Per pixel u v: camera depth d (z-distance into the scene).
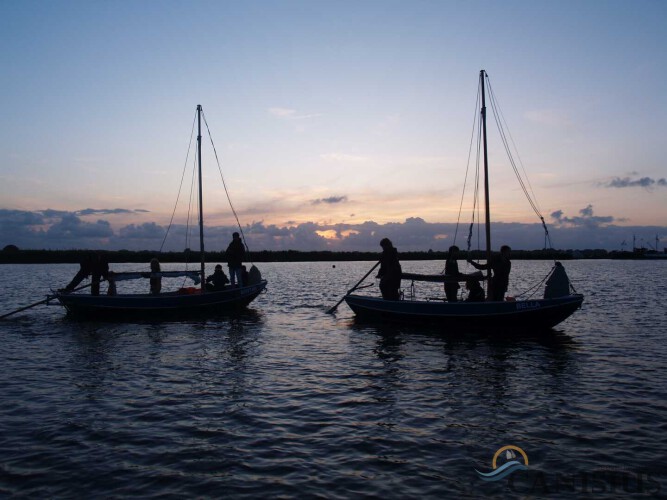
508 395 10.19
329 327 19.31
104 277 22.19
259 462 7.01
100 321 21.09
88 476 6.58
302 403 9.72
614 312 22.98
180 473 6.66
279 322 20.72
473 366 12.77
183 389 10.72
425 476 6.58
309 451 7.40
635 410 9.18
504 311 17.03
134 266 112.62
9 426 8.46
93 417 8.91
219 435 8.03
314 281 52.59
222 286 23.34
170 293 22.91
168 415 9.02
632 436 7.93
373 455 7.25
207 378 11.64
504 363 13.08
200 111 23.23
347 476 6.58
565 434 8.02
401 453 7.32
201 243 23.06
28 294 34.44
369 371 12.30
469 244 19.58
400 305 18.72
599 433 8.05
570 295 17.11
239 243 23.25
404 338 16.89
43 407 9.49
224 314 22.70
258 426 8.45
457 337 17.02
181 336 17.39
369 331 18.33
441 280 18.53
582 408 9.31
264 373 12.12
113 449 7.47
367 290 38.97
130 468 6.82
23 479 6.49
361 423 8.59
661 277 56.38
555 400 9.81
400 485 6.34
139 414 9.08
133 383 11.21
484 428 8.31
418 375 11.89
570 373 11.96
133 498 6.00
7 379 11.58
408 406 9.51
